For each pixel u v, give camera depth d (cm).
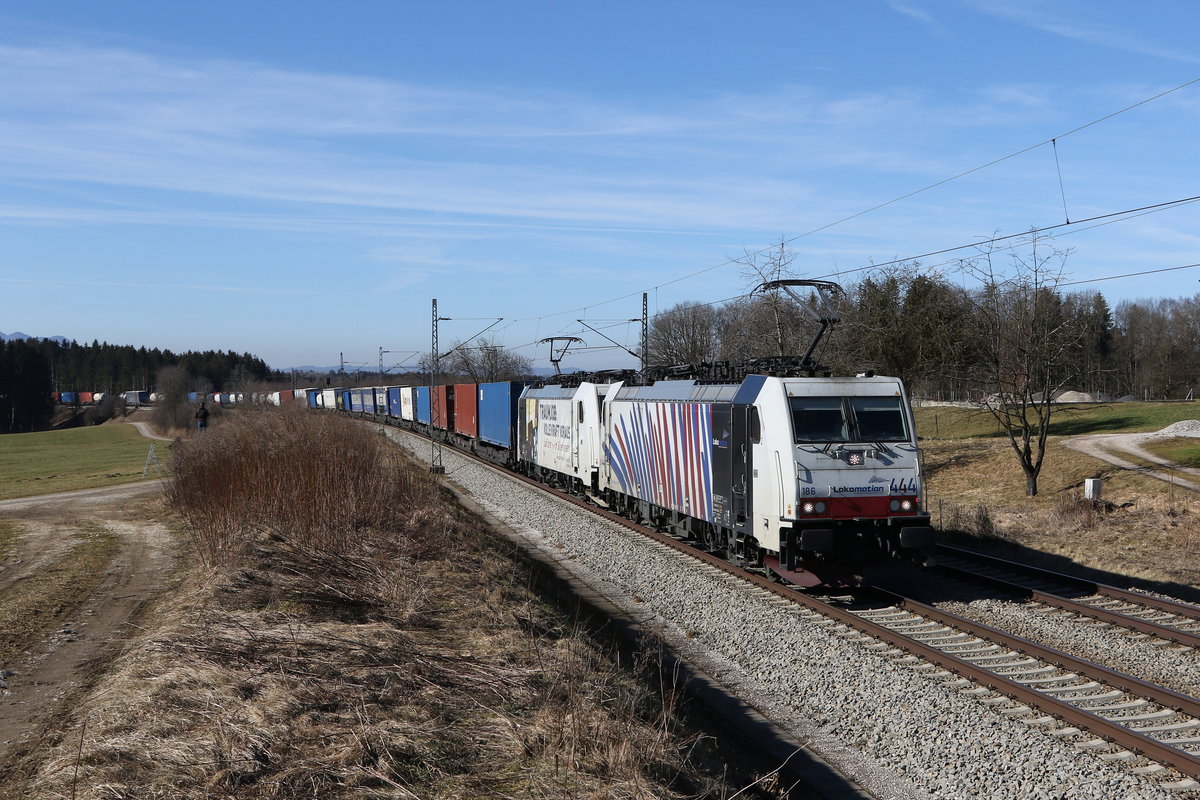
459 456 4128
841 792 706
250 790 564
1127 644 1048
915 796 690
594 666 953
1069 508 1939
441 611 1103
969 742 751
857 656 999
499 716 729
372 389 7325
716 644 1119
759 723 866
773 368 1473
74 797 530
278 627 917
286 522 1439
